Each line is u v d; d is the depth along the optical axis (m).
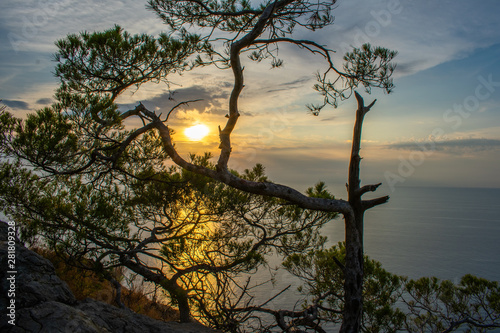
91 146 5.79
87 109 5.32
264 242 7.40
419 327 7.78
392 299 8.35
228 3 5.61
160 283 6.32
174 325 4.36
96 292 7.11
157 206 6.84
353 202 5.62
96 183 6.39
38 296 3.39
